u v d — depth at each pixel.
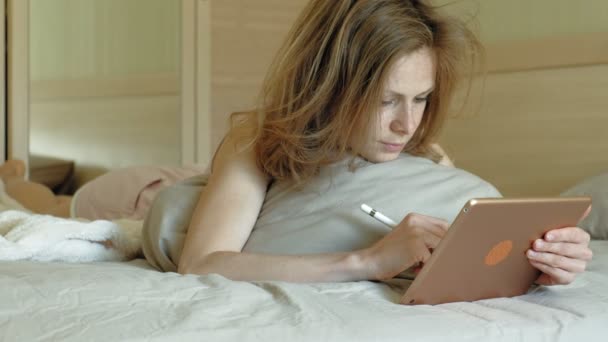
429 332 0.96
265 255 1.26
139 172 2.51
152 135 3.95
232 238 1.34
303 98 1.33
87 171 3.84
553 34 3.19
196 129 4.00
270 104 1.40
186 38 3.96
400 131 1.31
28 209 2.75
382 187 1.35
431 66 1.27
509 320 1.03
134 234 1.63
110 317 0.93
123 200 2.45
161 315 0.95
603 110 2.98
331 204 1.35
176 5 3.96
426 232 1.17
